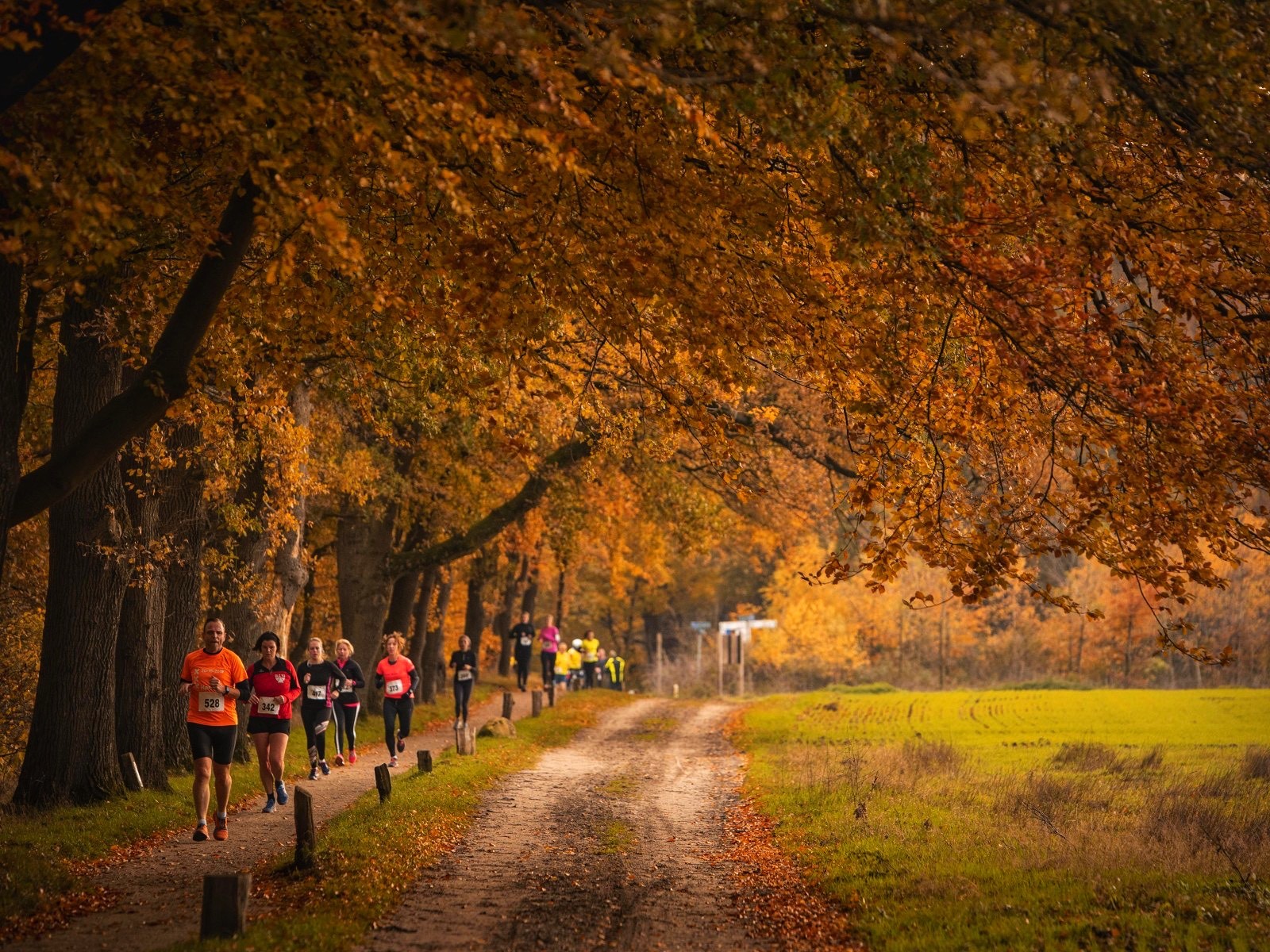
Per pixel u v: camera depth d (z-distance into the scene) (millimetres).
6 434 26094
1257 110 23266
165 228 31797
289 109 22000
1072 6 21922
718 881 31938
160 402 26984
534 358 31328
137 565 44469
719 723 94625
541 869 32719
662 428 31109
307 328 32812
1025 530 27000
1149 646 178375
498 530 79312
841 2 21562
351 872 29641
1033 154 24281
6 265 26156
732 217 26812
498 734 72000
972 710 108000
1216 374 26891
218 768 36375
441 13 19234
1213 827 37406
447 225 28125
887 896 29156
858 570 27516
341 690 53125
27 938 24297
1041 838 37156
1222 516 26312
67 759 41250
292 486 52750
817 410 67688
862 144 23516
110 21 21812
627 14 22047
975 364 29312
